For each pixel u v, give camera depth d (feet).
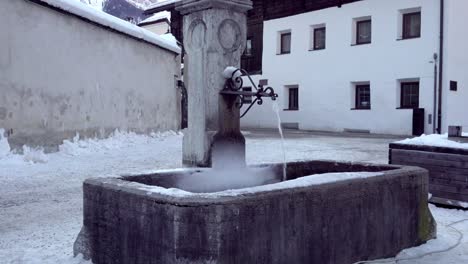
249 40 86.28
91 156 36.04
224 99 15.66
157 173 14.02
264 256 10.45
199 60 15.79
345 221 12.24
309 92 75.51
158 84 52.70
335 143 48.19
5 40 31.48
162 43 52.34
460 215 18.61
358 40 70.33
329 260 11.85
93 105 40.96
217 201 9.81
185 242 9.86
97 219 12.16
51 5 35.14
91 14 39.75
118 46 44.80
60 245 14.49
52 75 35.86
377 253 13.16
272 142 48.88
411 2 63.00
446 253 13.96
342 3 70.54
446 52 59.77
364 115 68.28
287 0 78.23
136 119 48.16
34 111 33.96
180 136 54.70
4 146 31.09
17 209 19.52
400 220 13.89
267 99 81.61
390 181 13.53
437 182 19.79
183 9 16.30
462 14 61.26
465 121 62.39
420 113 61.16
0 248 14.25
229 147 15.72
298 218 11.13
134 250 10.98
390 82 65.36
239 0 15.80
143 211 10.69
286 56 78.79
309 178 12.04
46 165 30.99
